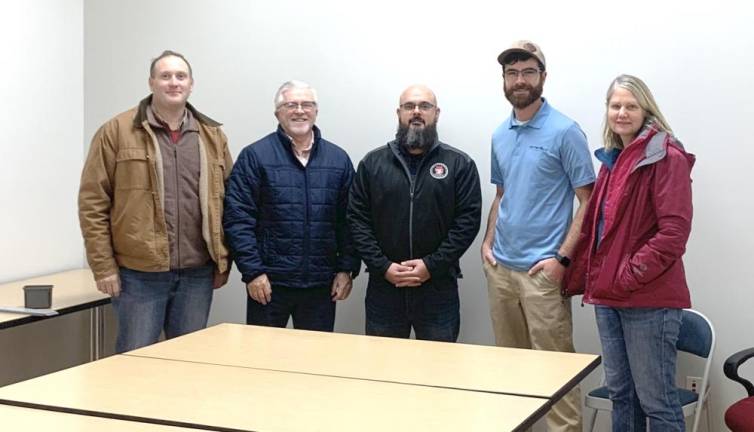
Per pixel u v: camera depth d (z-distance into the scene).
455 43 4.51
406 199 4.09
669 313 3.37
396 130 4.64
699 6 4.09
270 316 4.23
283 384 2.73
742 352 3.71
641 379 3.42
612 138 3.52
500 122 4.46
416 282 4.06
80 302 4.23
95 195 4.07
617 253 3.39
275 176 4.21
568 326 3.97
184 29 5.00
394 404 2.53
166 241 4.06
